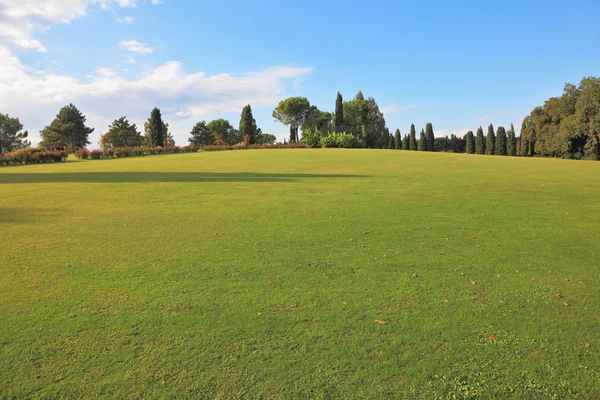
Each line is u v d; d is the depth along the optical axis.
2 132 67.94
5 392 2.89
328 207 10.07
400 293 4.63
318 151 39.72
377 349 3.46
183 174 18.45
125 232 7.43
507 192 12.85
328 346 3.50
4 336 3.63
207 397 2.87
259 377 3.08
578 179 16.80
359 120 76.62
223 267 5.47
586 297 4.56
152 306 4.24
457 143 88.94
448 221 8.47
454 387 3.01
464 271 5.38
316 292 4.64
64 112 66.69
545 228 7.86
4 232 7.42
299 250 6.29
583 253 6.21
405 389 2.98
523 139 63.41
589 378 3.10
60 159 34.81
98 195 11.99
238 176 17.45
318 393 2.92
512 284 4.94
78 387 2.96
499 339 3.64
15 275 5.14
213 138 79.25
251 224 8.12
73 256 5.94
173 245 6.55
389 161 26.73
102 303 4.31
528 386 3.02
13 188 13.70
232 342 3.55
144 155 41.47
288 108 77.50
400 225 8.07
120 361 3.27
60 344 3.50
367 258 5.90
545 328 3.85
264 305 4.28
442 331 3.77
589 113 43.72
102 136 69.19
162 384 3.00
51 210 9.62
